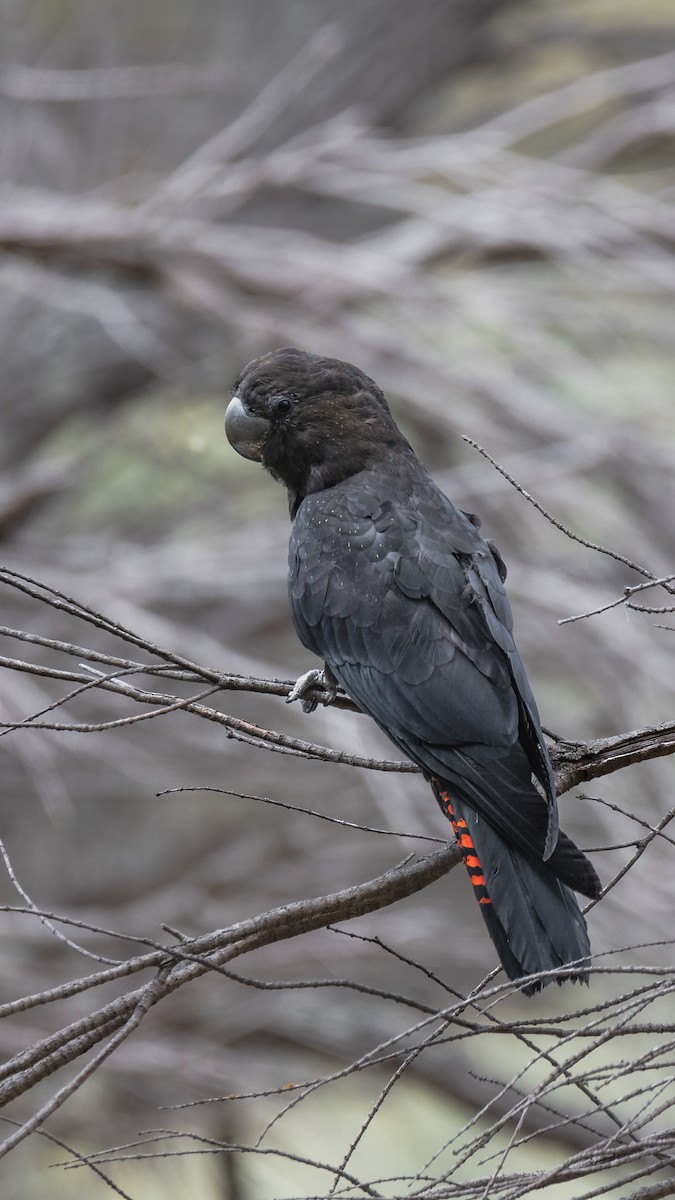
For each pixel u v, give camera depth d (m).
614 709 12.64
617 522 12.70
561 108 15.08
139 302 15.70
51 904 15.25
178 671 5.29
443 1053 13.88
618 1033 4.30
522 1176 4.51
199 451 13.49
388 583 6.36
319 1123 13.61
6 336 16.33
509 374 13.15
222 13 15.88
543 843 5.33
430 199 14.43
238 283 14.49
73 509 15.72
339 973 14.06
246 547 14.11
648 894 11.77
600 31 18.00
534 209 13.39
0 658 4.86
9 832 15.36
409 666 6.11
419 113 18.14
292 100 15.92
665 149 15.92
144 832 15.38
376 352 13.55
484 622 6.16
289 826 14.76
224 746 13.77
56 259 14.66
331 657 6.47
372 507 6.71
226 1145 4.52
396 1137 13.52
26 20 15.06
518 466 12.67
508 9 17.61
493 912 5.22
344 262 13.98
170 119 15.90
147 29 15.59
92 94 13.91
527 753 5.90
